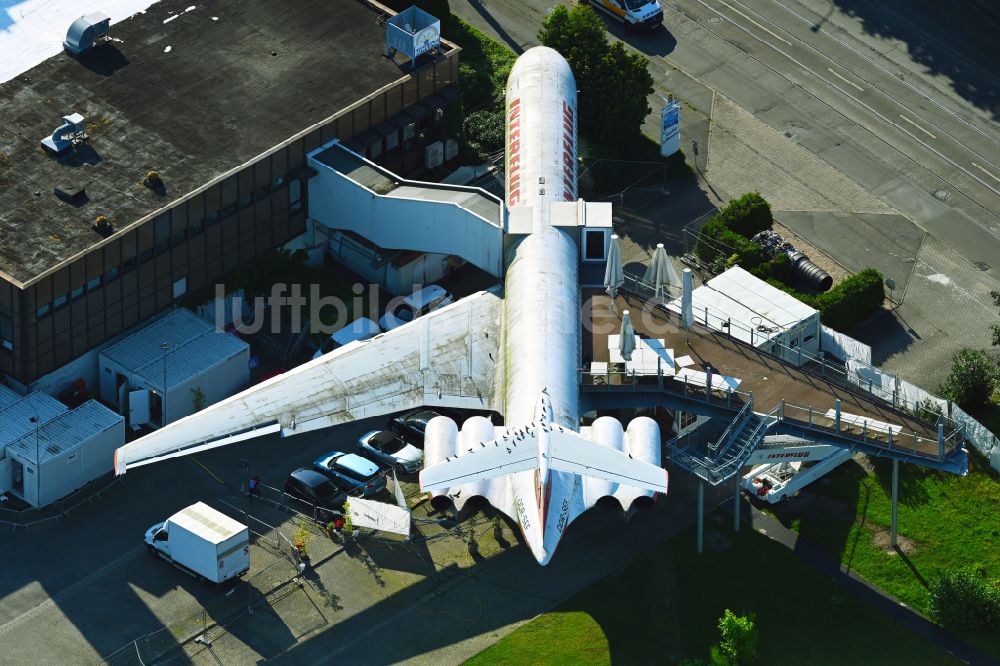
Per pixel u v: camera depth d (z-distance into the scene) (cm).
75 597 8362
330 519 8881
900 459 8694
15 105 10131
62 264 9006
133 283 9506
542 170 10256
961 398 9756
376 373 9094
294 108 10331
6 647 8081
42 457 8775
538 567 8638
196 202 9581
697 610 8425
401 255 10312
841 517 9050
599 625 8319
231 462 9281
